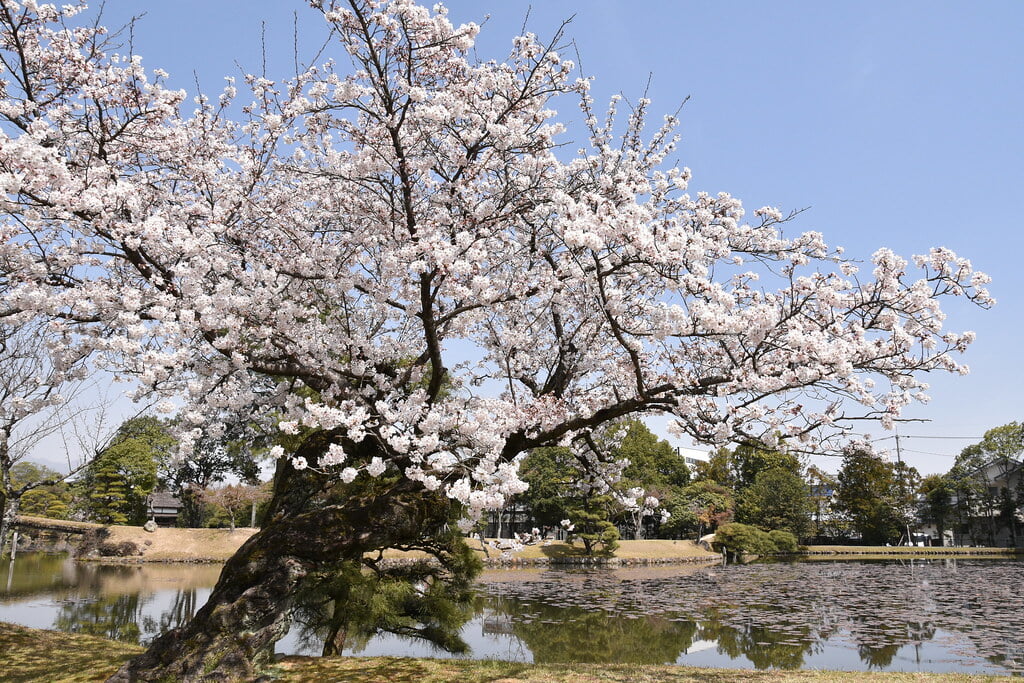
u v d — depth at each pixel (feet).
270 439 28.45
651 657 35.73
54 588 65.31
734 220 24.08
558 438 25.54
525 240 26.63
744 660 34.94
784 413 20.17
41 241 21.13
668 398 21.79
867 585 74.95
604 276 22.45
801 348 17.70
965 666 33.04
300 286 23.61
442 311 27.45
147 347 19.98
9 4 20.88
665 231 19.29
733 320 17.24
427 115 20.98
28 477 122.21
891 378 19.74
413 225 22.38
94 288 20.35
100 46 23.38
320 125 22.79
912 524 190.19
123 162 24.21
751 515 162.71
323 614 25.93
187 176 24.03
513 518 130.21
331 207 25.79
